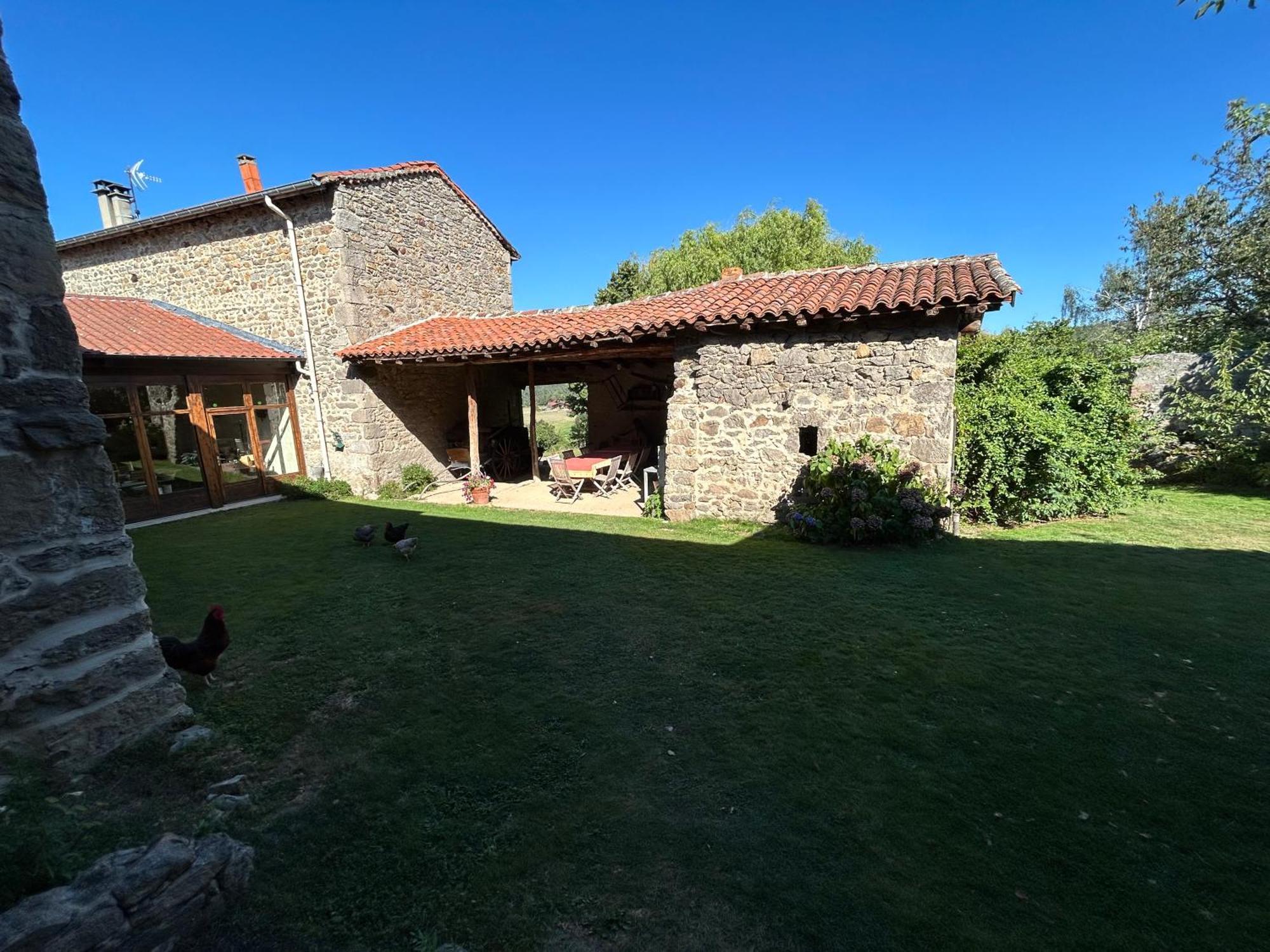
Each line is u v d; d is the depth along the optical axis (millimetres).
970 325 7137
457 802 2383
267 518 8477
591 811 2336
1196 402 9078
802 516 6324
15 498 2186
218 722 2969
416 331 10492
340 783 2494
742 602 4605
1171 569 5176
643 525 7469
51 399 2289
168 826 2078
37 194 2258
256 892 1923
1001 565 5383
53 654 2289
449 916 1854
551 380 13297
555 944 1762
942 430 6090
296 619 4379
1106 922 1831
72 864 1727
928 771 2562
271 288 10164
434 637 4039
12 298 2182
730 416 7211
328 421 10438
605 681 3395
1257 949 1735
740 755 2693
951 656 3633
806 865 2061
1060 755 2656
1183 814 2289
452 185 12125
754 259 17500
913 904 1896
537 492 10734
